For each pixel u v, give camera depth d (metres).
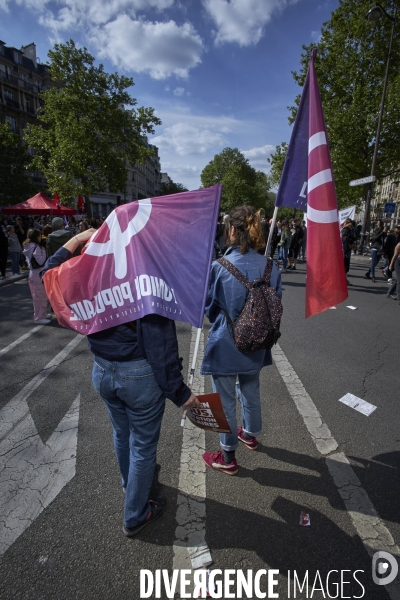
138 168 77.88
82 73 22.59
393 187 56.72
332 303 2.60
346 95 21.36
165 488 2.35
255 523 2.09
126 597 1.67
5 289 9.41
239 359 2.20
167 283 1.64
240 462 2.62
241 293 2.11
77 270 1.68
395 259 8.53
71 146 22.00
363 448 2.80
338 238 2.58
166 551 1.91
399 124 18.62
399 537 2.02
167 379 1.60
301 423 3.12
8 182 36.31
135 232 1.69
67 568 1.80
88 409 3.31
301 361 4.56
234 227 2.18
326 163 2.60
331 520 2.12
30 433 2.94
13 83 46.22
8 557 1.85
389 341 5.44
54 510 2.15
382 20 19.44
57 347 4.98
